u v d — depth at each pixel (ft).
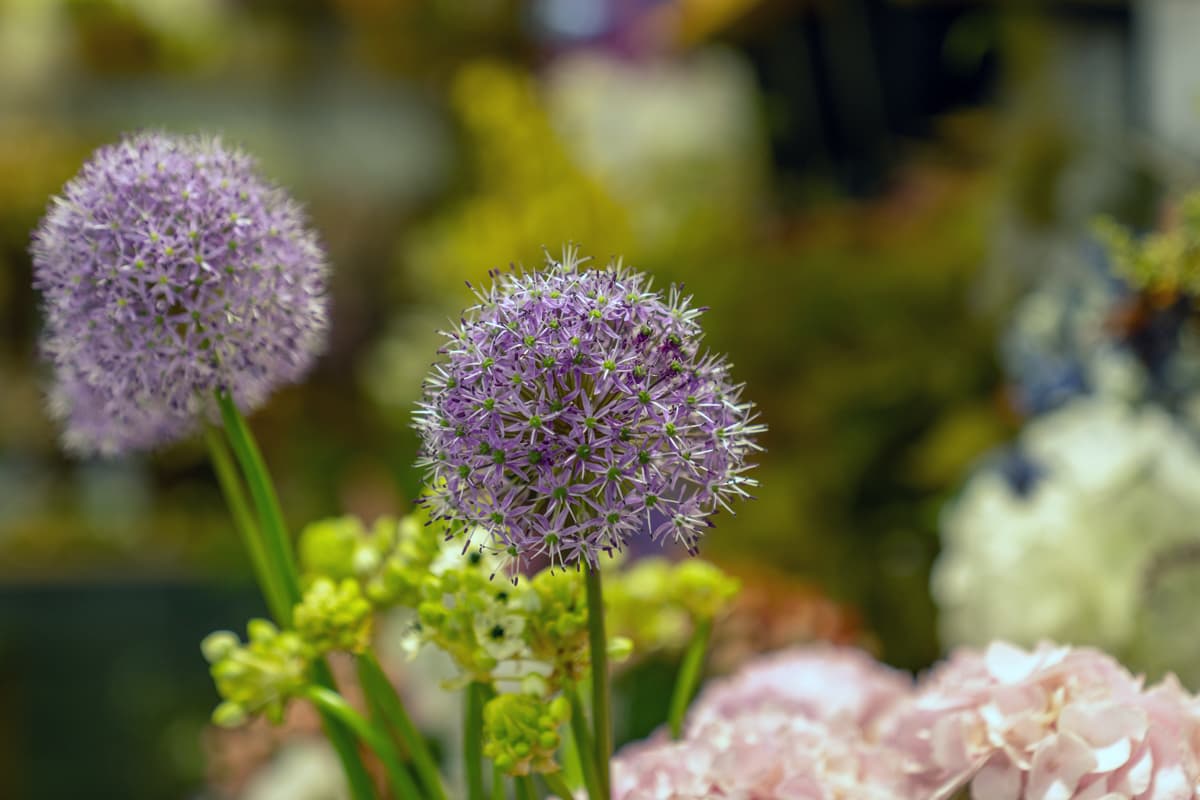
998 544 4.43
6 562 10.27
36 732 10.15
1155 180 6.73
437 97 13.80
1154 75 7.86
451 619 2.95
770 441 7.42
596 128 11.64
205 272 2.99
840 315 7.41
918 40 8.38
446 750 4.83
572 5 13.56
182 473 11.04
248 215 3.02
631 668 4.90
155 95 13.17
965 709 3.05
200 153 3.08
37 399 11.19
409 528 3.15
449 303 9.29
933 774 3.05
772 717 3.36
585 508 2.72
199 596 10.28
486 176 10.09
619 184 10.59
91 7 12.22
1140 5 7.89
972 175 7.88
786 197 10.19
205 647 3.13
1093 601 4.25
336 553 3.26
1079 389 4.78
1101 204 6.97
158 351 2.98
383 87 13.83
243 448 3.08
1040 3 7.63
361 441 10.32
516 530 2.69
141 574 10.27
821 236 8.09
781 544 6.77
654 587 3.38
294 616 3.08
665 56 12.02
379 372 10.14
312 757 6.04
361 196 13.61
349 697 4.81
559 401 2.69
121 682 10.23
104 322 2.98
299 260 3.10
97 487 11.22
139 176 2.99
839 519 6.91
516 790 3.07
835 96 9.30
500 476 2.68
